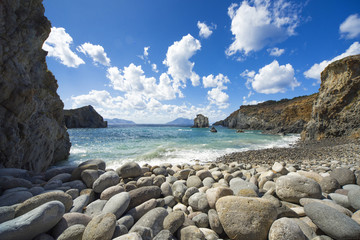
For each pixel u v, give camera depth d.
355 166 6.63
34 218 2.00
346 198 2.94
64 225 2.30
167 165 8.30
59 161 10.30
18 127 5.45
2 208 2.23
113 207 2.79
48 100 8.09
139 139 24.58
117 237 1.95
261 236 2.15
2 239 1.76
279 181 3.35
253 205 2.39
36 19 6.21
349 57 18.16
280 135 35.25
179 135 33.25
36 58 6.76
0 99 4.82
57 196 2.70
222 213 2.46
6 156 4.88
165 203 3.48
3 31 4.91
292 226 1.99
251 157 11.78
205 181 4.82
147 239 2.19
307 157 10.70
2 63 4.83
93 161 5.56
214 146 17.61
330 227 2.04
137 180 4.71
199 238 2.10
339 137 17.59
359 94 16.88
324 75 20.77
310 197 2.97
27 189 3.46
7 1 5.03
